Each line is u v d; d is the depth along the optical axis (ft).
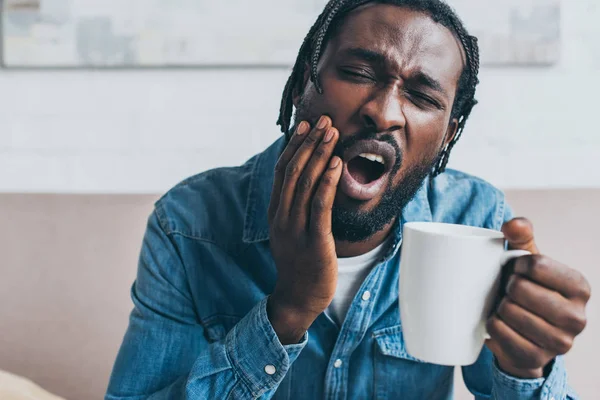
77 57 5.60
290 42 5.62
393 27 2.26
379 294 2.90
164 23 5.61
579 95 5.71
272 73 5.69
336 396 2.88
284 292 2.17
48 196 4.17
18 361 3.96
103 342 4.02
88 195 4.20
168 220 2.95
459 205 3.23
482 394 3.10
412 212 2.91
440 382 3.01
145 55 5.61
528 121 5.72
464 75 2.45
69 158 5.72
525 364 1.82
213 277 2.93
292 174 2.02
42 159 5.71
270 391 2.36
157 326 2.81
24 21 5.57
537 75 5.70
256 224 2.92
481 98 5.70
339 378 2.87
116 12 5.60
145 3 5.59
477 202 3.25
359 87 2.24
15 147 5.70
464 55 2.41
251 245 2.94
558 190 4.25
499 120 5.71
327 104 2.27
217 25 5.61
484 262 1.73
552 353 1.78
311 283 2.09
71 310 4.03
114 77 5.70
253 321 2.25
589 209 4.19
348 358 2.86
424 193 3.00
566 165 5.74
